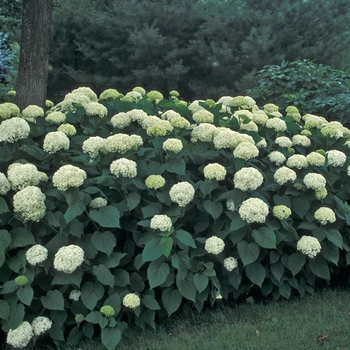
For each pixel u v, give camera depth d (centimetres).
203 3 1505
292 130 521
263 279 396
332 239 405
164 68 1387
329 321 380
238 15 1395
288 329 366
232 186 437
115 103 504
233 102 540
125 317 392
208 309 411
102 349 351
